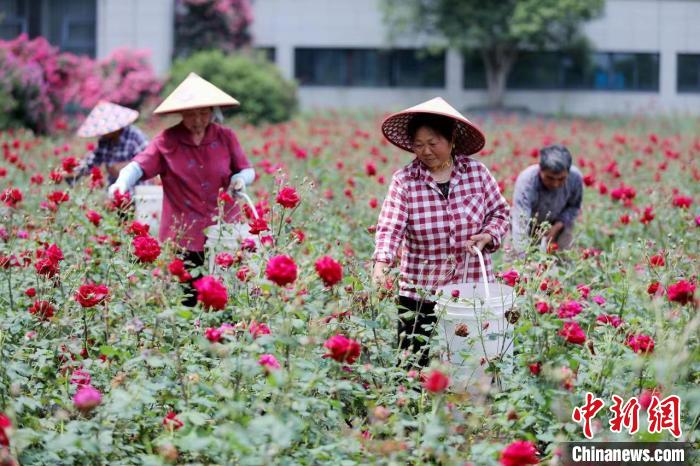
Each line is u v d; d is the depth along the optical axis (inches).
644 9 2096.5
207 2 1884.8
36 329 255.4
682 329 215.8
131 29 1866.4
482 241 262.8
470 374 231.0
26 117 1176.2
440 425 182.5
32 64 1187.3
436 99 262.8
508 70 2017.7
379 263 257.4
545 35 1932.8
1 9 1877.5
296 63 2118.6
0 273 301.0
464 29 1915.6
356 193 480.7
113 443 192.1
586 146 988.6
